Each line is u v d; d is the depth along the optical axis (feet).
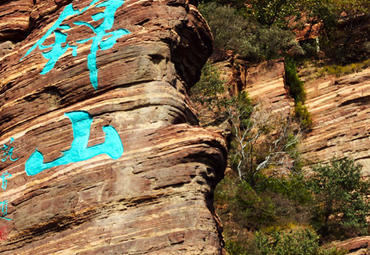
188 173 34.81
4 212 38.14
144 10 42.78
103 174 35.88
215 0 123.03
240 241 64.18
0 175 40.34
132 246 32.50
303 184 84.07
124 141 36.86
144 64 39.47
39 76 43.70
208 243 32.53
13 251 36.17
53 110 41.63
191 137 36.09
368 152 91.91
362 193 80.33
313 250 64.69
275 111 98.37
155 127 37.17
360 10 125.59
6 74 46.65
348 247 67.26
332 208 78.13
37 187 37.63
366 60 114.73
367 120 95.96
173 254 31.78
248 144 92.27
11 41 52.49
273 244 66.23
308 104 105.19
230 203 70.28
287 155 92.63
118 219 33.83
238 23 111.96
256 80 105.19
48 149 39.17
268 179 85.05
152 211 33.73
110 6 44.83
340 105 101.04
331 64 116.47
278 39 113.19
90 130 38.32
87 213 34.73
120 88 39.40
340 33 124.47
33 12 51.70
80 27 44.93
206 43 48.91
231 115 90.17
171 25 42.09
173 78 40.81
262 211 71.82
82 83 40.81
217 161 37.14
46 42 46.26
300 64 115.75
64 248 34.06
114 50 40.83
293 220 73.87
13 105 43.62
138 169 35.35
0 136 43.50
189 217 33.19
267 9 121.80
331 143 95.40
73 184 36.27
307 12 126.31
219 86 91.09
